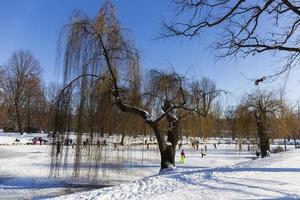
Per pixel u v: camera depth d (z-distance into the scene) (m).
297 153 35.00
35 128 88.31
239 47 15.26
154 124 24.28
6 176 30.06
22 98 88.38
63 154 21.66
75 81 21.50
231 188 13.56
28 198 20.70
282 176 17.00
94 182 22.67
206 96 28.95
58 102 21.42
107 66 21.92
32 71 88.75
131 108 23.06
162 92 25.58
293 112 56.19
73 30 21.55
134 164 34.47
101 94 21.67
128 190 14.02
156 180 16.48
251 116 39.59
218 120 35.44
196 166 41.09
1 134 81.25
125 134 23.45
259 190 13.07
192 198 11.91
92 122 21.64
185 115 27.48
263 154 37.81
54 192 21.80
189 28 15.41
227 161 48.09
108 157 22.38
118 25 22.39
